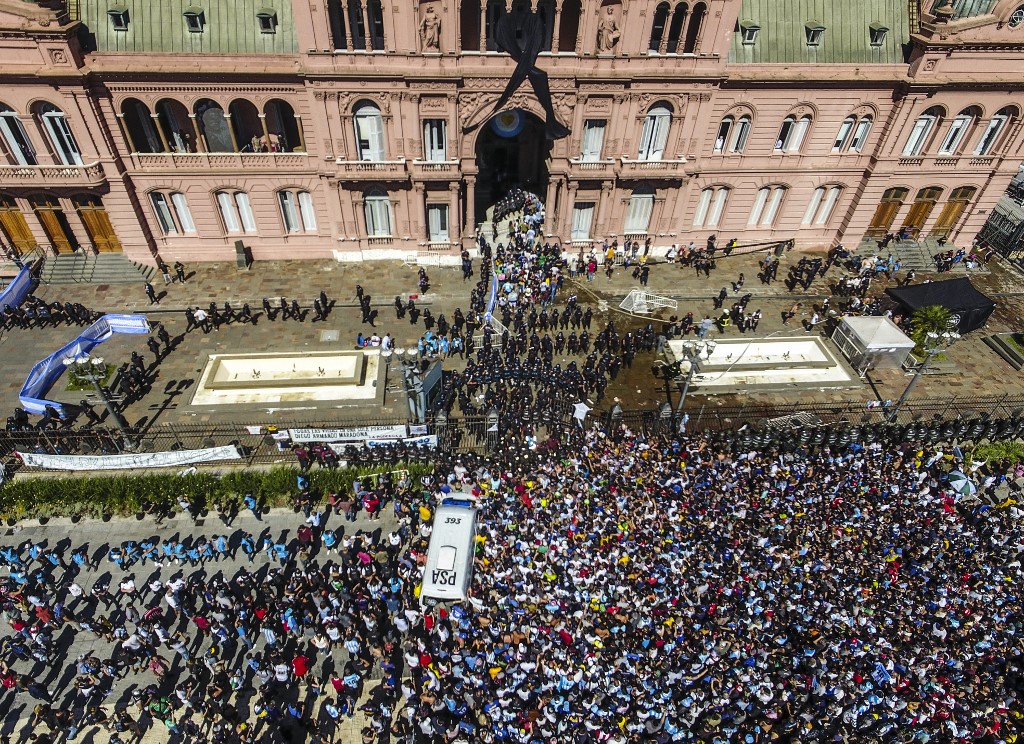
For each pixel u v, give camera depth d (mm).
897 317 46094
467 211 49625
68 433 35250
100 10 40750
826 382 42250
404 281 49594
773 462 34562
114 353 42031
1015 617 27812
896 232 55375
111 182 44656
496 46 43938
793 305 47406
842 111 48062
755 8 45938
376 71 41781
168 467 34844
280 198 48188
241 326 44719
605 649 25953
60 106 41156
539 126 53625
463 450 35750
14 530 32344
